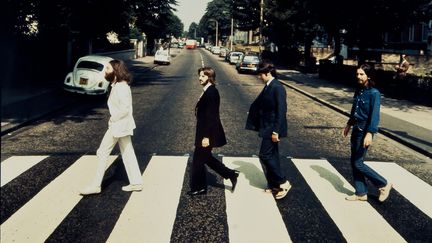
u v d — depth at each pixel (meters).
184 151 8.37
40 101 14.46
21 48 18.23
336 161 8.05
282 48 44.97
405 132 10.70
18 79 18.11
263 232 4.82
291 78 27.94
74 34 23.62
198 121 5.80
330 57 41.97
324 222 5.17
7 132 9.82
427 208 5.77
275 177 5.80
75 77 15.71
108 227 4.84
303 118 13.04
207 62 49.00
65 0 18.98
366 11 20.88
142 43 55.16
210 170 7.26
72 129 10.41
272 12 37.16
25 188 6.10
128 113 5.84
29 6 17.48
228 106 14.91
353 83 22.50
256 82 25.02
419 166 7.94
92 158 7.74
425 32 34.88
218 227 4.91
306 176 7.05
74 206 5.46
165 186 6.29
